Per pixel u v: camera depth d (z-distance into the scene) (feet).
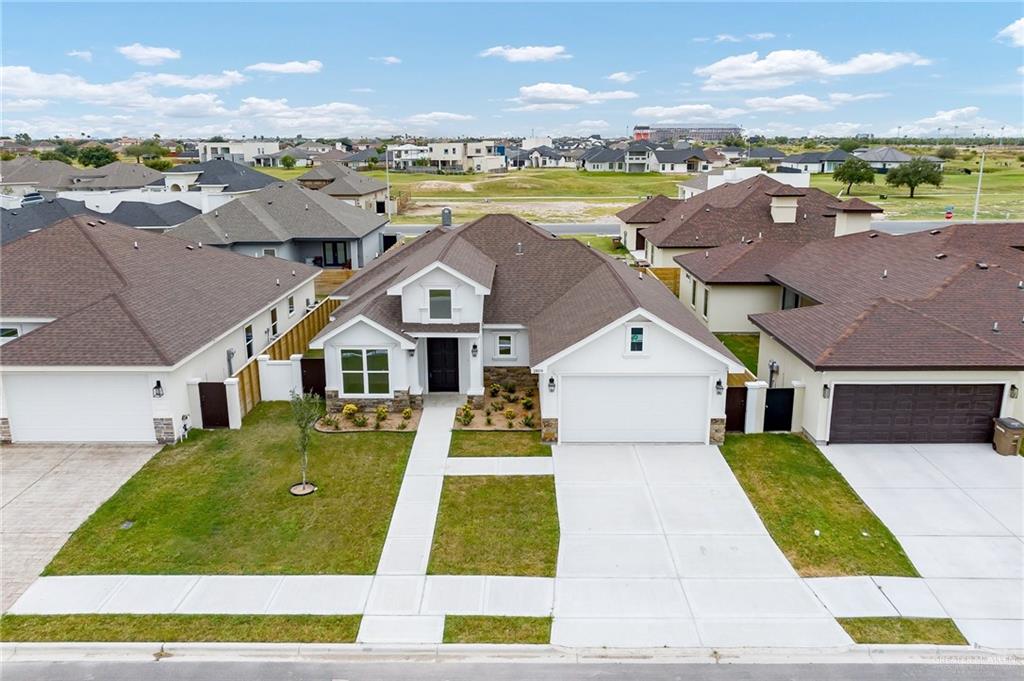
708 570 43.52
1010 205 244.42
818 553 45.21
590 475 55.93
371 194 234.79
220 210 137.59
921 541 46.39
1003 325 65.57
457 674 35.35
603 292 69.31
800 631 38.11
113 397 60.29
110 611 39.52
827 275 86.53
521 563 44.27
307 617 39.11
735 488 53.72
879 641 37.24
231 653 36.76
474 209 263.49
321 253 143.43
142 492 52.65
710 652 36.73
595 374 60.64
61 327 61.72
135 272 73.92
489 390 74.33
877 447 60.49
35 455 58.90
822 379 59.88
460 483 54.60
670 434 61.93
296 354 80.33
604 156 492.54
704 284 97.86
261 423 66.03
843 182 300.61
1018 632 37.96
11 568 43.32
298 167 485.97
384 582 42.27
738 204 132.36
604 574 43.11
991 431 60.59
